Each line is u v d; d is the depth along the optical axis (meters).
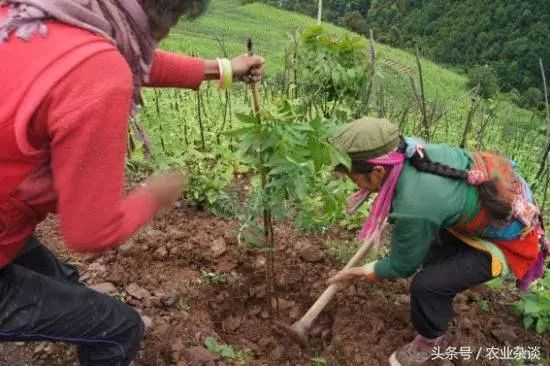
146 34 1.59
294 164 2.27
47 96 1.39
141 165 4.04
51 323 1.85
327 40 3.58
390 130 2.31
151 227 3.59
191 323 2.93
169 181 1.78
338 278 2.77
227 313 3.23
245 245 3.47
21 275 1.82
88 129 1.41
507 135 6.42
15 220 1.67
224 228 3.63
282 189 2.42
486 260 2.56
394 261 2.51
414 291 2.59
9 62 1.42
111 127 1.44
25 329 1.81
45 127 1.46
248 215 2.90
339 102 3.91
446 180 2.35
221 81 2.45
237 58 2.47
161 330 2.79
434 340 2.71
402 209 2.33
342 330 3.02
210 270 3.35
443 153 2.48
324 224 3.62
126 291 3.05
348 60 3.64
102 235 1.54
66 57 1.40
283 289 3.35
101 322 1.94
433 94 16.34
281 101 2.63
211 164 4.22
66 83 1.39
